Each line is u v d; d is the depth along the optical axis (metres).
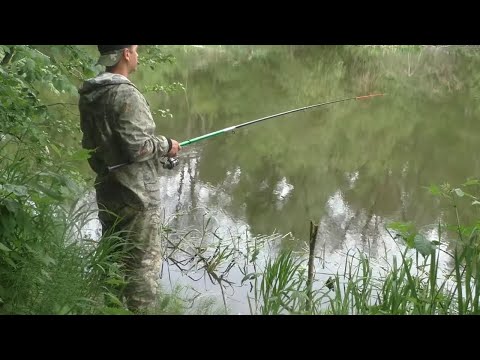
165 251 4.77
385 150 8.90
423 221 5.87
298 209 6.08
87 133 3.23
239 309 3.75
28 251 2.91
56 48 3.50
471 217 5.97
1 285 2.79
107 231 3.29
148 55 5.32
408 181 7.29
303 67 17.14
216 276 4.40
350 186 7.02
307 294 3.66
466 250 3.15
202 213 5.77
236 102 11.79
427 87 15.27
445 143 9.49
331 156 8.38
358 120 11.05
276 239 5.25
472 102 13.40
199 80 13.86
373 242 5.27
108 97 3.13
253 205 6.14
